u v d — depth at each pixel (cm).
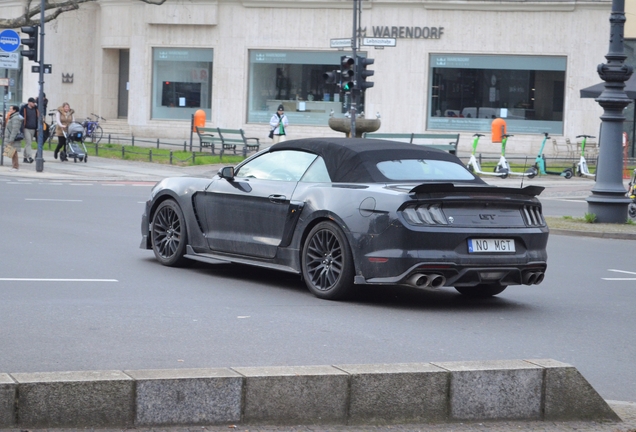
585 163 4412
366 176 1246
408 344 988
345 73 3666
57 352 893
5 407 615
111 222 2106
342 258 1201
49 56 6241
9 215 2169
